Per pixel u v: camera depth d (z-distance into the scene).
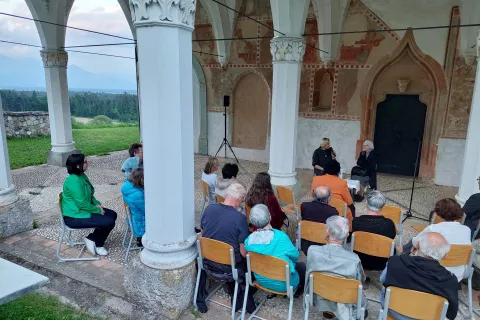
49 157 10.31
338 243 2.99
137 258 3.72
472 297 3.84
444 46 8.26
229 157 11.94
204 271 3.69
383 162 9.86
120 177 9.17
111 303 3.68
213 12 10.28
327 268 2.87
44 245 5.01
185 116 3.35
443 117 8.56
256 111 11.29
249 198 4.29
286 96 6.46
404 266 2.63
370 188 7.87
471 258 3.35
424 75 8.83
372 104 9.53
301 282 3.66
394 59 8.90
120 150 13.08
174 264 3.50
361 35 9.12
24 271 2.47
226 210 3.57
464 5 7.64
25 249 4.86
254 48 10.70
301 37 6.32
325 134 10.12
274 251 3.18
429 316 2.56
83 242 5.09
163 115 3.19
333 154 7.71
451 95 8.38
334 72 9.63
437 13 8.17
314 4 9.36
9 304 3.48
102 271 4.32
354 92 9.54
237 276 3.34
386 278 2.71
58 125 10.07
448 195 7.96
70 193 4.50
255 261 3.21
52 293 3.86
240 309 3.56
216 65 11.42
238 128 11.71
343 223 2.96
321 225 3.77
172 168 3.34
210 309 3.62
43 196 7.44
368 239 3.51
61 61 9.71
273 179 6.83
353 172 7.63
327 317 3.39
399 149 9.59
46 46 9.36
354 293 2.71
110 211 4.82
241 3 10.59
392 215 4.52
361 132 9.66
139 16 3.01
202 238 3.44
